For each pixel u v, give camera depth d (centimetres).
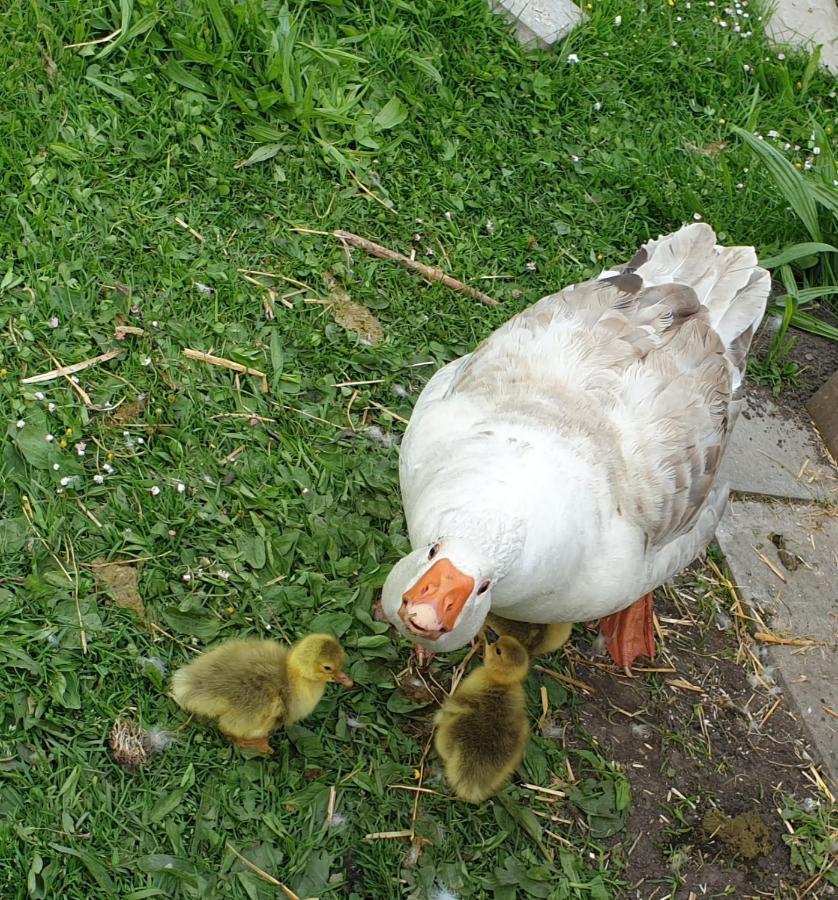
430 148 201
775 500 181
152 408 157
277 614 145
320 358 170
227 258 176
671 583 167
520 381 139
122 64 186
